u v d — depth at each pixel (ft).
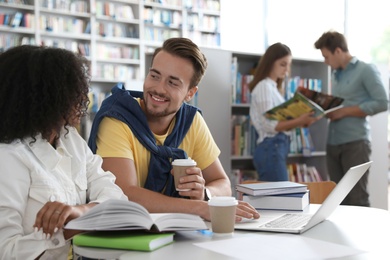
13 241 3.83
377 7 25.71
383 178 15.49
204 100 12.41
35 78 4.15
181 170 5.20
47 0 25.04
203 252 3.62
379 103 11.57
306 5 27.12
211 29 29.22
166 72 5.84
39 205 4.10
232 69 13.24
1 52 4.34
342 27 26.25
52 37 25.46
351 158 11.85
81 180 4.67
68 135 4.79
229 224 4.23
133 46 27.73
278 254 3.57
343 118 11.94
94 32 26.27
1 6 24.16
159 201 5.17
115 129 5.84
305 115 10.74
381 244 4.10
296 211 5.63
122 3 27.27
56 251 3.99
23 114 4.14
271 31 28.19
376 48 25.95
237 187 6.12
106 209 3.65
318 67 15.15
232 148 13.29
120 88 6.21
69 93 4.27
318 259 3.47
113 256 3.60
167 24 28.17
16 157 4.04
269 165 11.18
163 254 3.56
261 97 11.27
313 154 14.25
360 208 5.91
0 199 3.88
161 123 6.24
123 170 5.62
